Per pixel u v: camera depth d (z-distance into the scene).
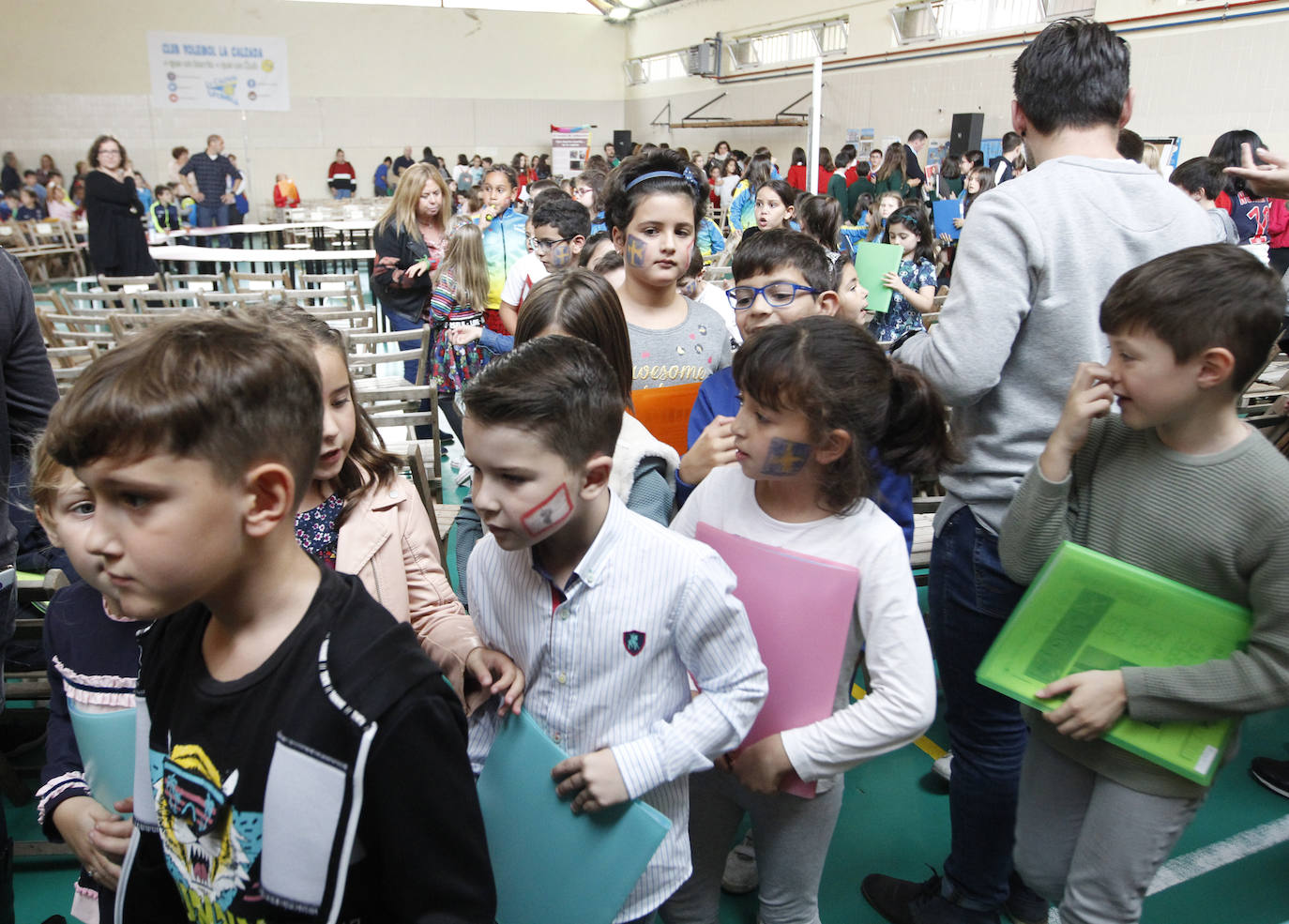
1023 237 1.32
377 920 0.81
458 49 19.03
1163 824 1.16
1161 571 1.15
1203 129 8.95
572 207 3.56
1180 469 1.12
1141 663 1.14
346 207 12.77
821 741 1.13
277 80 14.40
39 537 2.03
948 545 1.50
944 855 1.92
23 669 2.11
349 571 1.26
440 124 19.25
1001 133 11.47
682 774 1.03
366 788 0.74
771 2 15.49
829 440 1.12
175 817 0.79
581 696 1.06
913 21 12.84
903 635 1.14
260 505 0.72
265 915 0.75
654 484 1.41
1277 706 1.04
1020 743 1.50
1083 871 1.22
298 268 9.56
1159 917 1.73
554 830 1.03
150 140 16.91
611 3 19.67
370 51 18.36
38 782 2.13
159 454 0.65
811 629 1.15
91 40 16.16
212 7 17.00
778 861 1.29
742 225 7.00
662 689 1.09
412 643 0.78
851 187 9.25
